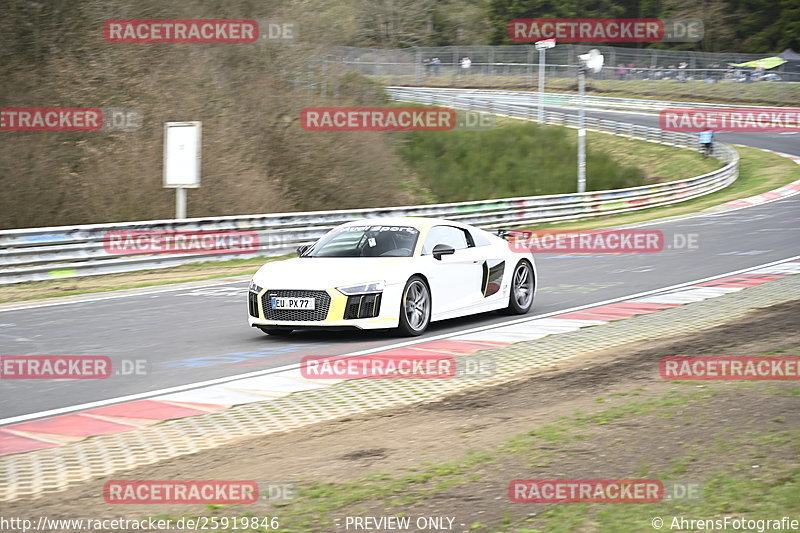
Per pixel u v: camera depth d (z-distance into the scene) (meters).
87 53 104.00
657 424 21.02
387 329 36.66
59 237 61.78
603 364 29.50
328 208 115.06
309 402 25.84
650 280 55.47
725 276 55.81
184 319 43.56
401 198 124.12
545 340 35.06
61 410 25.62
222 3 111.62
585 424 21.56
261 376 29.75
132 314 45.38
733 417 21.06
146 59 107.19
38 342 37.44
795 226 87.56
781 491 16.03
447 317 38.72
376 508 16.61
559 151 166.12
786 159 162.38
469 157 159.12
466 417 23.38
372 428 22.66
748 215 102.50
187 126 73.94
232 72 113.06
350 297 35.41
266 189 104.38
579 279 57.16
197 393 27.47
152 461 20.28
